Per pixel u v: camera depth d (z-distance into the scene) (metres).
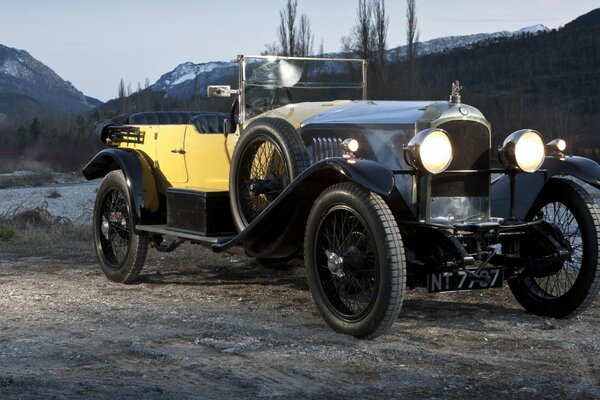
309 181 5.61
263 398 4.09
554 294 6.49
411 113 5.78
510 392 4.21
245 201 6.44
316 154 6.10
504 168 5.88
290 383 4.35
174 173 7.47
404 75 38.84
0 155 59.81
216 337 5.38
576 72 65.81
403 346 5.13
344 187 5.34
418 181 5.57
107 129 8.40
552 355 4.95
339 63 7.29
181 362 4.77
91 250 10.29
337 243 5.50
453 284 5.54
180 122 8.46
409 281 5.63
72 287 7.51
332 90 7.27
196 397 4.07
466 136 5.70
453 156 5.66
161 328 5.70
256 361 4.79
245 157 6.41
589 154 34.12
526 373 4.55
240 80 6.82
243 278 7.89
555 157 6.02
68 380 4.36
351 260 5.37
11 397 4.02
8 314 6.25
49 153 60.91
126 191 7.59
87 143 64.81
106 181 7.91
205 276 8.04
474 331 5.57
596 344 5.18
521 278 6.11
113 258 7.98
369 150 5.84
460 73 69.81
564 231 6.14
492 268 5.62
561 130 38.84
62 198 26.45
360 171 5.14
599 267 5.70
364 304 5.53
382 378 4.45
